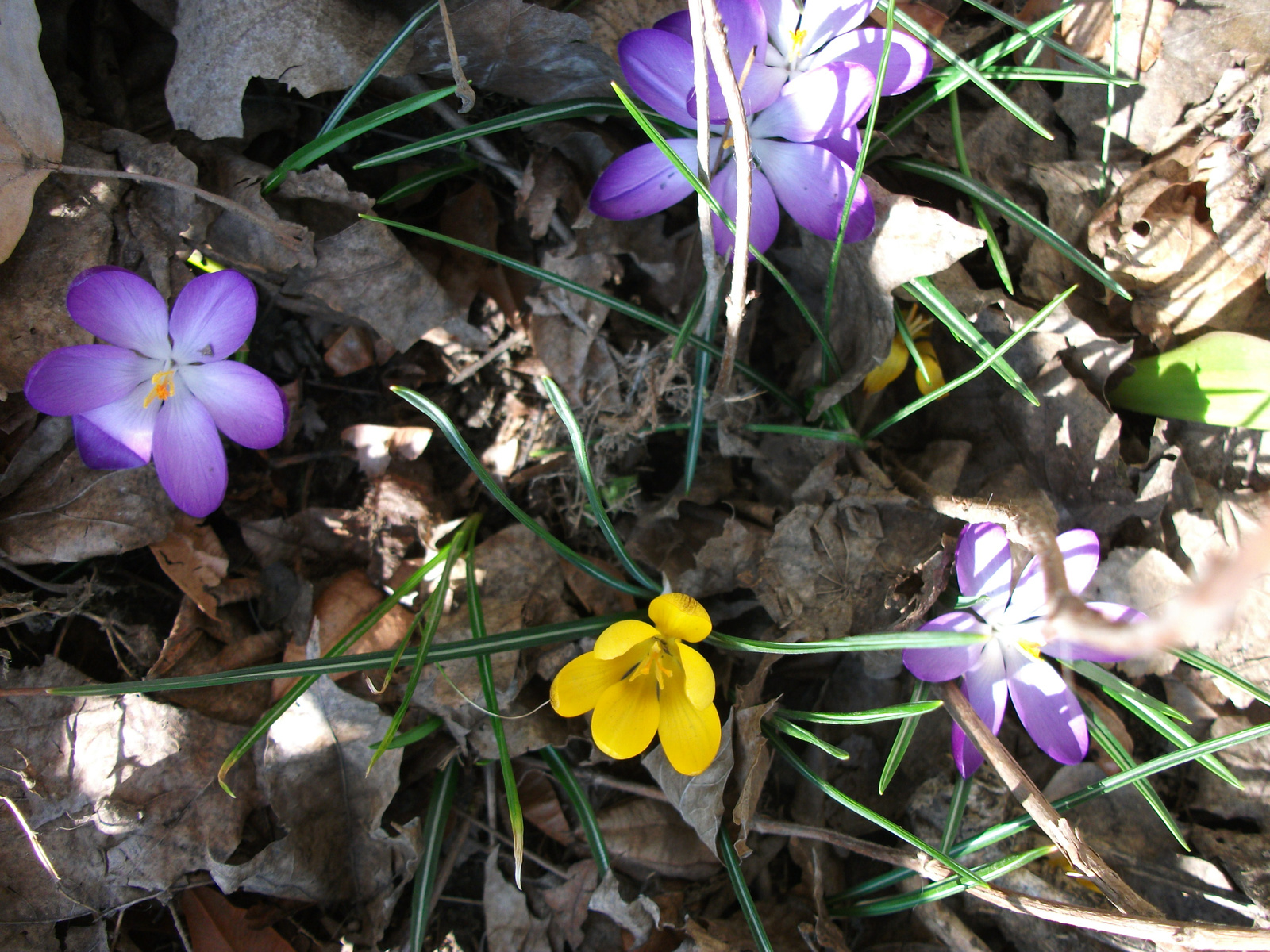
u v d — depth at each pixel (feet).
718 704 1.11
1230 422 1.05
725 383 1.07
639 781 1.11
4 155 0.98
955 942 1.07
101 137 1.05
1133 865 1.08
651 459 1.20
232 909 1.04
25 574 1.03
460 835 1.11
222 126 1.04
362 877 1.07
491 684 1.02
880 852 1.02
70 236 1.02
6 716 1.01
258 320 1.15
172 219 1.04
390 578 1.12
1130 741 1.09
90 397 0.97
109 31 1.09
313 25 1.03
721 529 1.16
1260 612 1.07
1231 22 1.10
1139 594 1.10
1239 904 1.04
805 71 0.98
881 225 1.03
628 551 1.14
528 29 1.03
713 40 0.79
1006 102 1.02
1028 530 0.85
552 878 1.11
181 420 1.00
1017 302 1.12
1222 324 1.10
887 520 1.08
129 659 1.07
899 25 1.05
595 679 0.96
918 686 1.05
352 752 1.05
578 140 1.15
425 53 1.05
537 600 1.12
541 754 1.11
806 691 1.15
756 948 1.06
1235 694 1.08
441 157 1.17
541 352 1.17
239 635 1.09
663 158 1.01
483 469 1.01
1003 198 1.07
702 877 1.09
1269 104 1.09
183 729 1.03
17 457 1.02
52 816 1.00
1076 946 1.05
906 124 1.12
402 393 0.99
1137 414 1.14
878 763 1.13
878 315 1.07
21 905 0.99
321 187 1.06
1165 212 1.12
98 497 1.04
